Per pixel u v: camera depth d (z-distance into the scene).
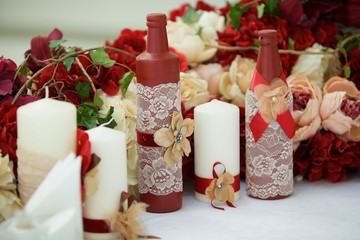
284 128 1.44
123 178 1.30
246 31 1.63
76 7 2.54
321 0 1.72
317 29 1.68
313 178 1.57
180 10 1.80
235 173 1.46
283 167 1.46
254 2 1.68
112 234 1.30
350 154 1.55
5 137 1.30
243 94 1.61
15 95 1.42
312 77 1.63
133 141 1.44
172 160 1.39
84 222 1.30
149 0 2.48
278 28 1.61
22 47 2.57
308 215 1.40
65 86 1.46
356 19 1.73
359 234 1.32
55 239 1.14
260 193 1.47
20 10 2.58
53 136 1.23
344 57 1.66
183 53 1.62
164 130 1.37
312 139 1.55
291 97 1.45
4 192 1.25
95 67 1.47
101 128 1.30
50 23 2.57
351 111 1.55
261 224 1.36
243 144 1.56
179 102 1.39
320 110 1.54
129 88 1.48
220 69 1.64
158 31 1.36
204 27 1.69
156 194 1.40
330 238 1.31
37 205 1.15
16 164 1.31
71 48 1.55
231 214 1.41
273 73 1.42
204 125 1.43
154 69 1.36
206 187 1.45
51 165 1.23
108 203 1.29
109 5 2.52
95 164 1.25
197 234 1.32
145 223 1.37
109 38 2.53
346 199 1.48
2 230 1.12
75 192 1.18
